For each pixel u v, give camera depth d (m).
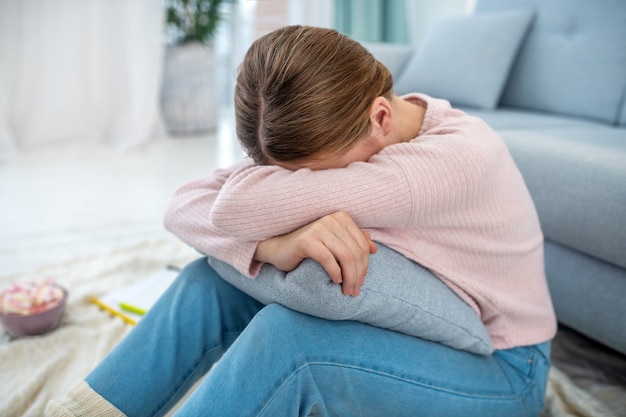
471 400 0.69
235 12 3.65
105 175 2.43
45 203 2.04
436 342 0.70
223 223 0.64
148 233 1.78
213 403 0.57
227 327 0.76
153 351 0.71
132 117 2.93
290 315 0.61
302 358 0.58
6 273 1.46
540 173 1.11
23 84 2.72
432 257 0.68
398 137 0.71
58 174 2.42
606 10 1.61
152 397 0.70
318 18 3.15
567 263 1.09
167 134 3.30
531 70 1.83
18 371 1.03
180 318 0.73
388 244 0.66
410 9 3.18
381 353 0.63
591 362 1.12
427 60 2.00
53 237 1.73
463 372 0.70
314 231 0.59
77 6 2.76
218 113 3.50
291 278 0.60
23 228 1.79
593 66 1.62
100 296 1.32
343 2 3.16
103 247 1.66
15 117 2.75
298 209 0.61
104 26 2.84
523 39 1.87
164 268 1.48
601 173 0.99
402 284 0.63
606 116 1.59
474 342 0.71
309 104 0.58
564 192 1.05
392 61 2.18
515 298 0.76
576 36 1.70
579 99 1.66
